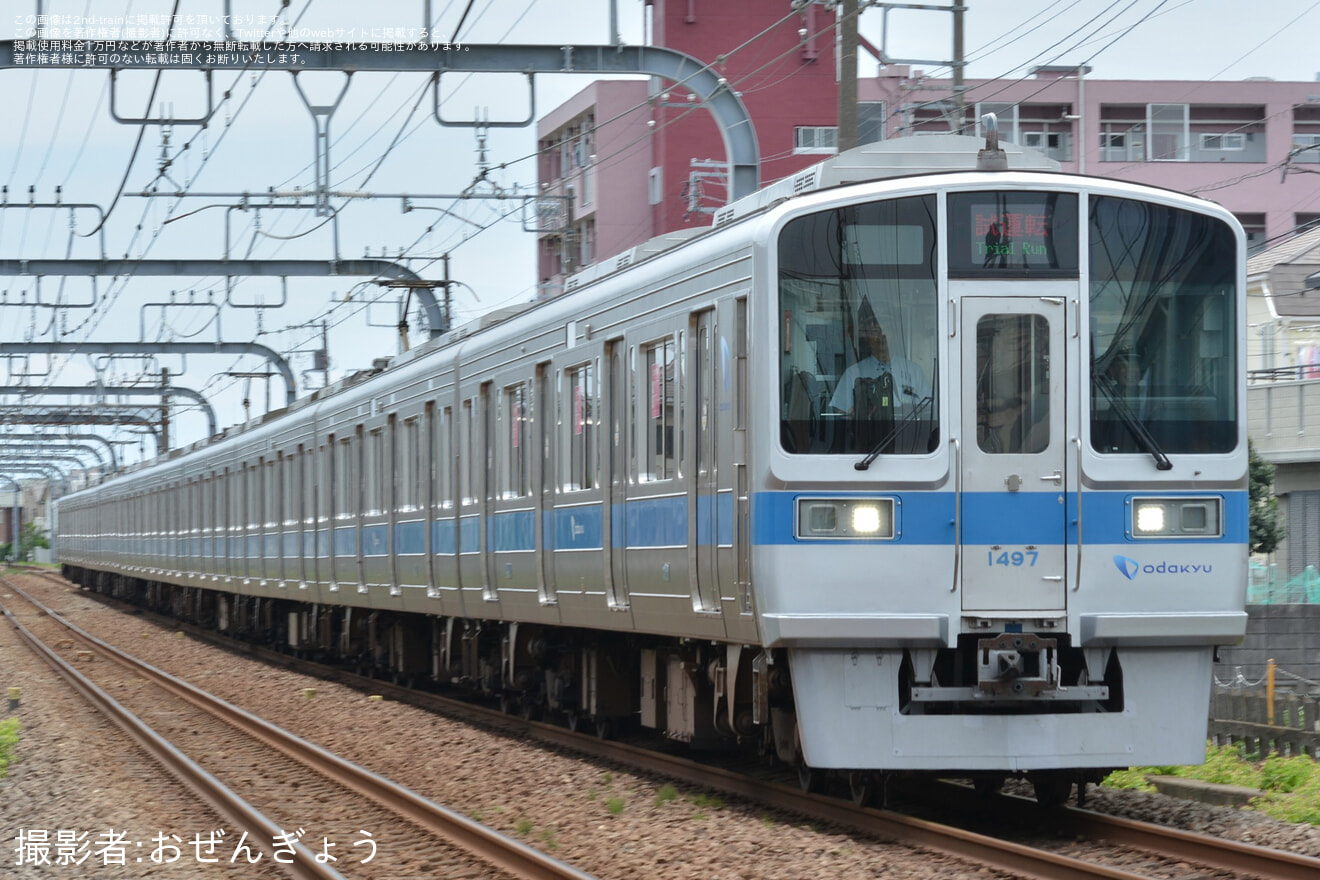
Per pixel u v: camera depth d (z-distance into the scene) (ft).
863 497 100.89
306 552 264.93
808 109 433.89
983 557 101.04
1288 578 288.92
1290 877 83.76
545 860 89.97
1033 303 102.63
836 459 100.89
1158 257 104.27
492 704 200.44
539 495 153.69
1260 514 278.26
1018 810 107.86
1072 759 101.04
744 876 88.69
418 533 198.49
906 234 102.78
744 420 106.22
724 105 186.09
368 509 225.56
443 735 166.91
